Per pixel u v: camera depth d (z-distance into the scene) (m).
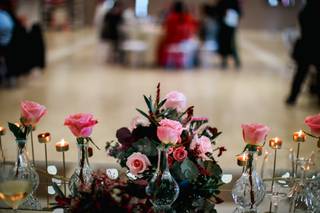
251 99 6.36
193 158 1.71
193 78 7.95
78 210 1.49
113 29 9.43
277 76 8.25
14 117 5.09
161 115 1.75
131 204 1.53
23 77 7.57
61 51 11.09
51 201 1.93
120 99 6.19
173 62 9.07
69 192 1.90
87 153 1.86
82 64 9.20
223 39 9.07
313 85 6.58
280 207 1.93
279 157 2.15
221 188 2.09
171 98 1.81
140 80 7.64
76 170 1.85
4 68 6.92
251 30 16.67
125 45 9.45
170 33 9.08
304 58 5.79
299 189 1.92
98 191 1.54
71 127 1.70
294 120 5.27
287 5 16.38
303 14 5.74
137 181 1.71
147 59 9.94
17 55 6.77
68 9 15.77
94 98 6.21
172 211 1.73
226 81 7.71
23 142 1.84
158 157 1.66
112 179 1.76
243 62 9.99
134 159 1.66
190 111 1.78
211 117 5.35
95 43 12.73
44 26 15.17
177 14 9.10
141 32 9.52
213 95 6.57
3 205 1.88
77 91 6.64
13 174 1.76
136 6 16.47
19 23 6.92
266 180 2.07
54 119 5.05
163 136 1.55
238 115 5.46
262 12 16.52
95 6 16.39
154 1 16.44
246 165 1.79
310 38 5.68
